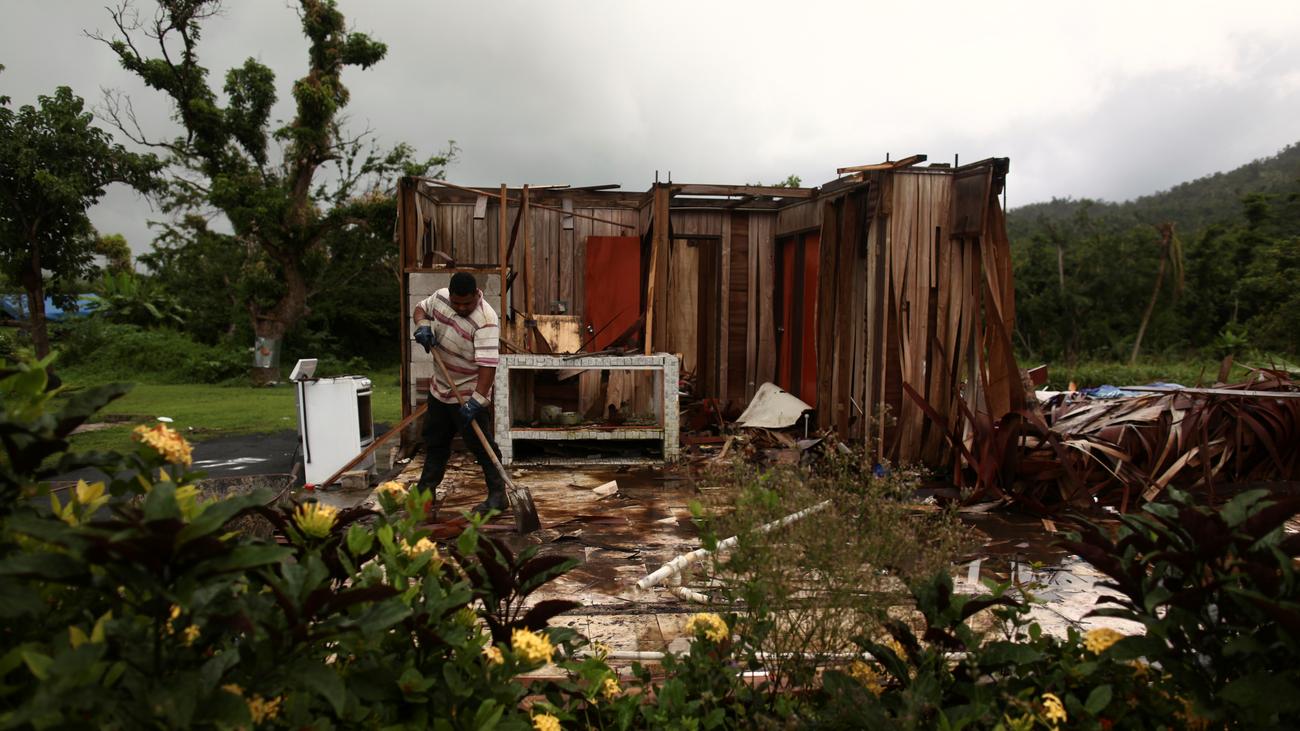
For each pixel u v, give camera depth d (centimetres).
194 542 113
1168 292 3155
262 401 1521
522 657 169
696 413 825
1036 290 3391
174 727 105
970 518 495
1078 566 392
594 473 638
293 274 2258
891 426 634
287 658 133
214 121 2217
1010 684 190
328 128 2234
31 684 115
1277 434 547
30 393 128
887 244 619
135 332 2477
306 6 2139
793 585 222
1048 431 514
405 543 186
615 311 883
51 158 1872
